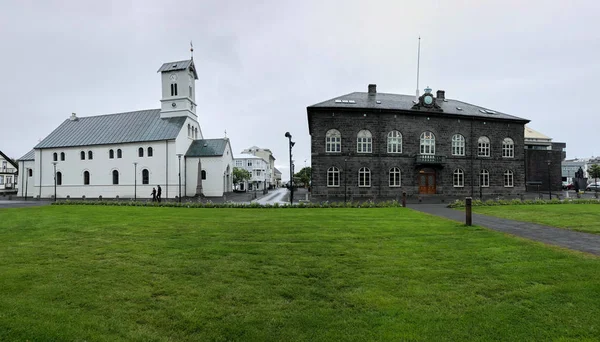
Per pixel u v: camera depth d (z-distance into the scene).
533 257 9.22
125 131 56.84
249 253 9.78
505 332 5.11
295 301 6.23
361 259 9.07
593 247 10.73
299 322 5.39
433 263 8.66
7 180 84.62
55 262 8.90
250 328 5.18
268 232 13.33
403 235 12.60
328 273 7.86
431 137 44.25
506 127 47.06
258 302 6.18
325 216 19.12
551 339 4.92
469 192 45.03
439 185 44.22
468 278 7.48
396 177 43.06
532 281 7.27
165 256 9.42
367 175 42.44
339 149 42.25
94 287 6.93
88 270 8.12
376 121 42.69
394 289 6.82
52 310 5.79
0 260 9.11
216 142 56.97
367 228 14.28
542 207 24.77
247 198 47.72
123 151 54.75
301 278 7.51
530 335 5.04
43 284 7.11
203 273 7.86
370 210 23.31
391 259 9.05
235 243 11.14
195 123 59.75
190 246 10.72
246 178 93.31
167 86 57.31
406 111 42.78
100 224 15.88
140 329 5.16
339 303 6.15
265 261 8.90
